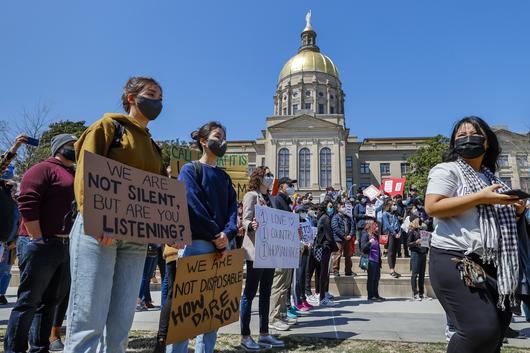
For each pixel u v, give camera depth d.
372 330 5.21
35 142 4.21
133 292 2.56
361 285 8.98
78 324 2.21
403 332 5.11
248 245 4.50
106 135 2.49
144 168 2.69
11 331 3.31
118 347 2.44
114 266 2.43
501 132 46.34
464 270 2.17
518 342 4.93
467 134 2.68
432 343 4.50
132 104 2.81
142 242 2.51
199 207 3.11
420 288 8.39
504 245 2.20
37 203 3.37
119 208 2.41
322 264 7.71
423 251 8.32
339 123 55.53
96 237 2.22
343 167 52.28
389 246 10.35
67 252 3.58
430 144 47.00
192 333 2.92
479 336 2.06
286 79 66.88
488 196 2.16
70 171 3.71
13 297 8.03
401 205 14.55
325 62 66.88
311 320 5.96
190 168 3.25
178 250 3.30
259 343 4.36
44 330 3.69
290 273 5.64
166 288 4.50
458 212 2.26
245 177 8.84
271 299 5.37
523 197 2.09
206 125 3.48
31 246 3.38
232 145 63.50
